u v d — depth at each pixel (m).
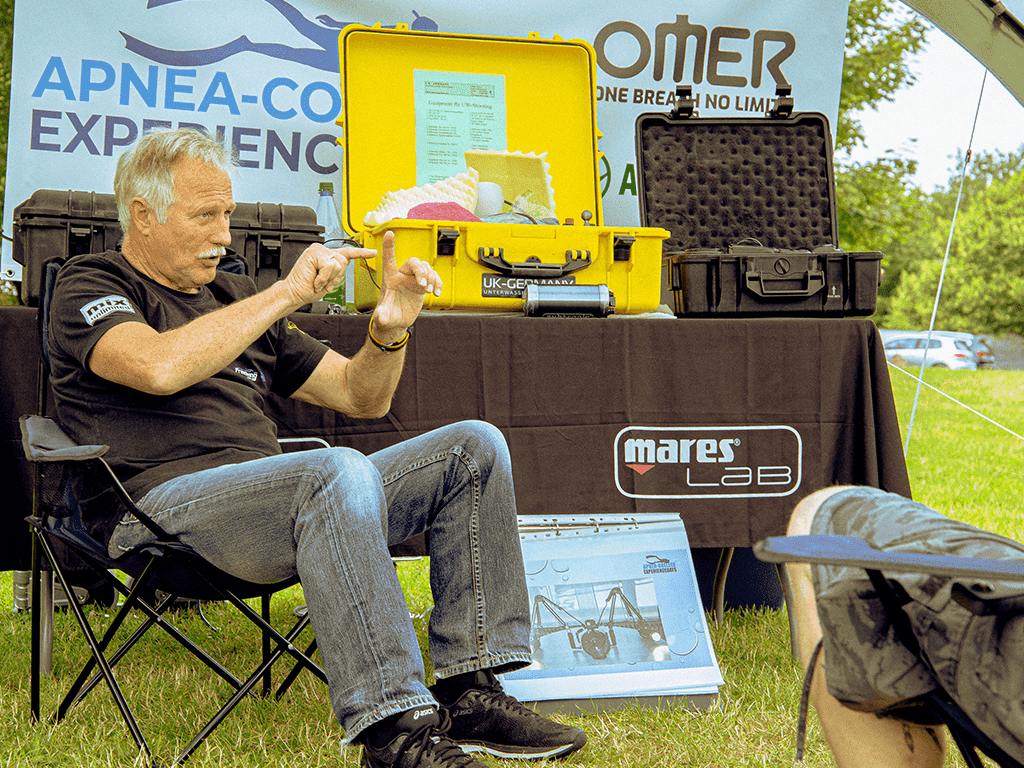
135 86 3.20
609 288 2.37
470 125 3.02
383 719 1.46
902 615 0.99
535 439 2.23
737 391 2.33
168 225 1.84
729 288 2.50
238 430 1.82
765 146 2.94
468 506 1.77
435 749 1.46
